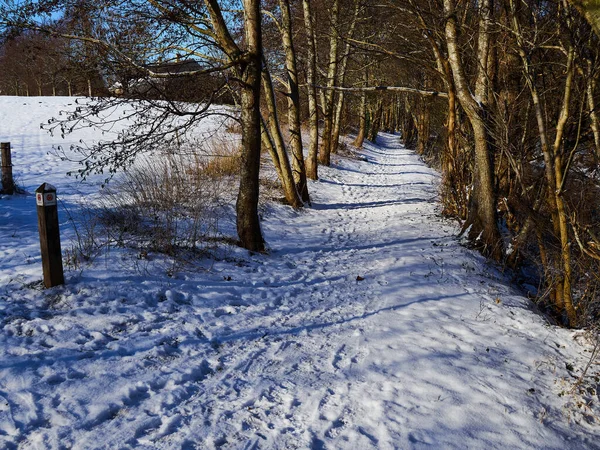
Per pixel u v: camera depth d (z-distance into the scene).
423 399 3.92
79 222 7.95
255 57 7.48
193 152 12.32
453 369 4.39
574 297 6.26
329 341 4.96
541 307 6.66
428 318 5.60
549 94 7.81
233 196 11.25
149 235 7.30
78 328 4.62
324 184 16.28
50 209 5.14
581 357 4.87
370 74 24.38
